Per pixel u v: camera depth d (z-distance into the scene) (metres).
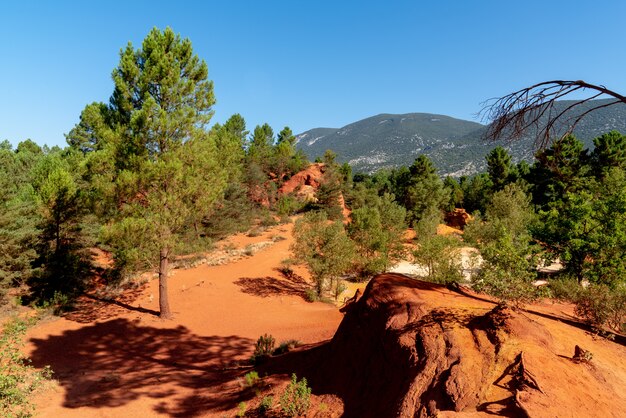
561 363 6.46
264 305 23.22
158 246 18.66
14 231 21.11
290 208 56.09
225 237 40.97
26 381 11.28
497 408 5.62
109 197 18.11
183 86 19.42
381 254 33.06
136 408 10.97
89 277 26.31
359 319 10.41
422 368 7.05
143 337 17.70
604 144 44.56
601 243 14.78
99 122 19.48
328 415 8.38
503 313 7.66
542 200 52.41
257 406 9.87
